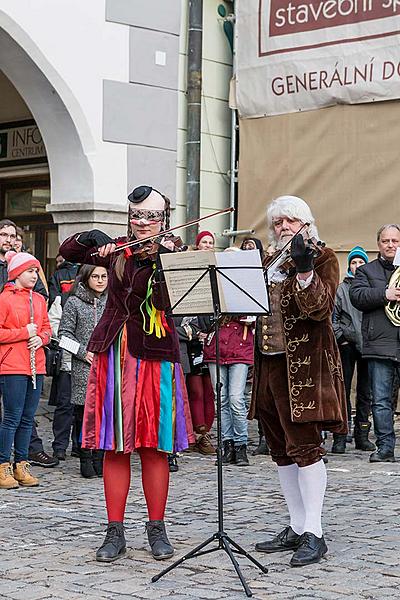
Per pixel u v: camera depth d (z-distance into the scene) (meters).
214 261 5.98
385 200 13.23
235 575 6.05
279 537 6.65
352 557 6.43
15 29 12.48
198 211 14.27
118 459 6.55
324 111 13.69
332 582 5.89
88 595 5.66
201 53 14.22
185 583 5.89
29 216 16.05
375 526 7.33
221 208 14.85
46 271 15.81
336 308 11.14
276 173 14.13
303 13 13.77
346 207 13.55
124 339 6.45
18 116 15.80
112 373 6.43
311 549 6.29
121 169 13.48
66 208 13.36
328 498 8.41
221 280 6.03
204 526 7.41
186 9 14.22
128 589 5.77
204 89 14.56
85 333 9.70
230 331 10.19
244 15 14.37
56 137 13.39
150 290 6.42
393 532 7.13
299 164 13.91
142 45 13.71
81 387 9.59
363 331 10.41
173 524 7.49
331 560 6.35
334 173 13.63
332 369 6.30
